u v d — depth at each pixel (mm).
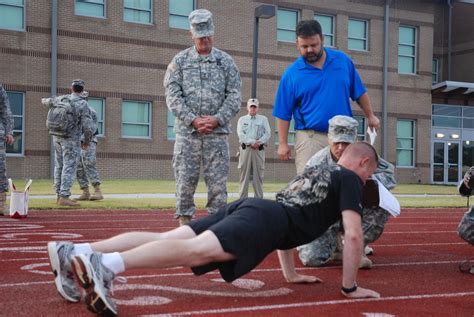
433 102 31125
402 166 30062
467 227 5488
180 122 6602
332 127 5402
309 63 6047
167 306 3881
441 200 16359
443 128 31422
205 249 3719
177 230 4074
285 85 6156
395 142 29703
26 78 22266
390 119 29547
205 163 6633
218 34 25750
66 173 11297
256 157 12266
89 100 23469
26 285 4445
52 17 22578
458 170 31688
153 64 24500
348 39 28688
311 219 4117
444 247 7211
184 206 6660
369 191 5141
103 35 23578
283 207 4102
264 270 5301
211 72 6641
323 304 4047
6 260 5562
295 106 6172
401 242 7652
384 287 4734
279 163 26938
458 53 33469
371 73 29078
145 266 3596
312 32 5855
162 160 24719
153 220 9570
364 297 4246
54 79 22609
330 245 5555
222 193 6648
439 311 3949
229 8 25953
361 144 4332
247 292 4383
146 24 24406
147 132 24625
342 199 4125
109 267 3494
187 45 25094
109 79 23703
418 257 6375
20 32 22156
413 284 4883
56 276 3793
